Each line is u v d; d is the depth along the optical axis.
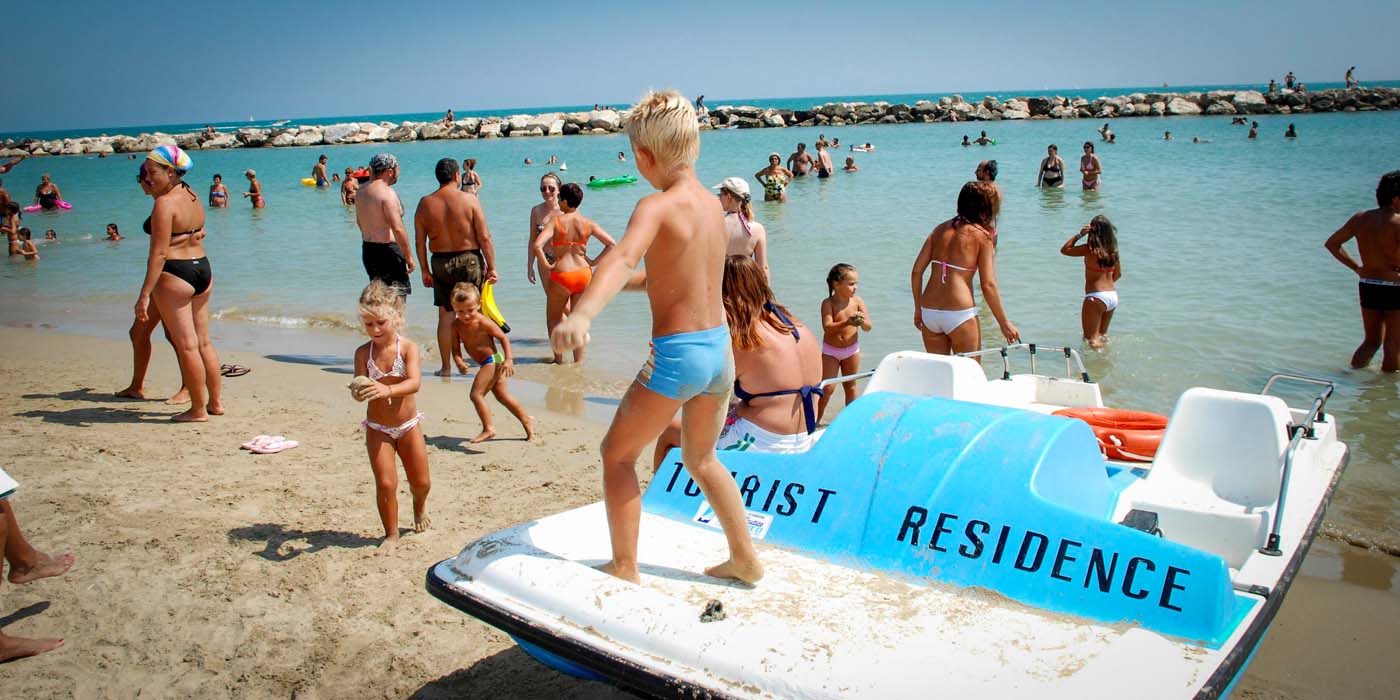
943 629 2.85
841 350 7.33
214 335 11.52
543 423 7.62
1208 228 15.98
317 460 6.61
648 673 2.72
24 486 6.02
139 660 4.07
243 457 6.66
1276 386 7.97
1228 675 2.62
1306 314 10.20
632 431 3.04
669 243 2.84
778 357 4.54
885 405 3.84
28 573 4.52
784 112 75.00
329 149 71.44
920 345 9.52
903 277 12.83
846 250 15.09
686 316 2.91
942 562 3.26
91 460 6.55
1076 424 3.69
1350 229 8.26
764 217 19.70
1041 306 11.02
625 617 2.88
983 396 5.41
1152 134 47.81
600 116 77.69
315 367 9.70
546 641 2.93
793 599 3.07
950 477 3.43
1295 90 70.31
